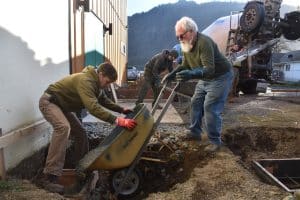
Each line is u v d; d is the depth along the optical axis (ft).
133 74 101.45
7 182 13.33
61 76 22.41
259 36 46.88
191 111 19.86
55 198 12.48
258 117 27.68
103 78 14.40
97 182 16.88
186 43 16.61
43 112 14.53
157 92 28.96
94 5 34.40
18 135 15.16
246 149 21.44
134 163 15.07
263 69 50.03
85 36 29.55
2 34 14.25
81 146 16.51
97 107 13.94
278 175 17.87
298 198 12.08
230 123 24.79
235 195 13.21
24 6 16.34
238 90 50.52
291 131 22.88
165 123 25.13
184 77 16.08
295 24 47.47
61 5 22.30
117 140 14.29
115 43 56.49
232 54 45.62
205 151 18.26
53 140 14.25
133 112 15.55
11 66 15.08
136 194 16.17
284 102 38.91
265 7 46.06
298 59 135.85
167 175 18.38
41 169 16.66
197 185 14.26
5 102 14.56
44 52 19.11
